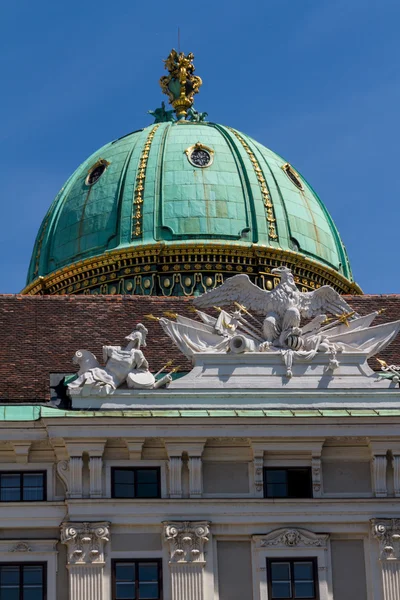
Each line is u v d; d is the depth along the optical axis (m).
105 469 111.56
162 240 169.50
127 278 168.38
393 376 117.81
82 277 170.75
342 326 118.25
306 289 172.00
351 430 112.56
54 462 112.06
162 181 173.50
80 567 109.19
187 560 109.94
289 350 116.19
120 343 126.56
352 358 116.56
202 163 175.38
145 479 112.00
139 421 111.25
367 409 114.69
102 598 108.94
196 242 168.25
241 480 112.62
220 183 173.62
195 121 185.62
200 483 111.69
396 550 111.38
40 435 111.31
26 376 121.00
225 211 171.88
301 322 123.44
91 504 110.25
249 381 115.25
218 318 117.19
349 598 111.12
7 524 110.31
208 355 115.56
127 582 109.75
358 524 112.00
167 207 171.75
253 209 172.62
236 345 115.75
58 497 111.38
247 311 119.81
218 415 112.25
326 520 111.75
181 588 109.56
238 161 176.25
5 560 109.75
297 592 110.56
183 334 116.38
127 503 110.50
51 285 173.25
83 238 173.75
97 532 109.69
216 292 118.75
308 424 112.31
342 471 113.50
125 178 175.00
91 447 111.06
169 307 131.00
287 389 115.25
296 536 111.12
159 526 110.69
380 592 110.88
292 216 174.75
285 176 178.50
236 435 111.88
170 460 111.69
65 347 125.38
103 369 114.81
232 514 111.19
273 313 117.94
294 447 112.62
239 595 110.44
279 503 111.50
